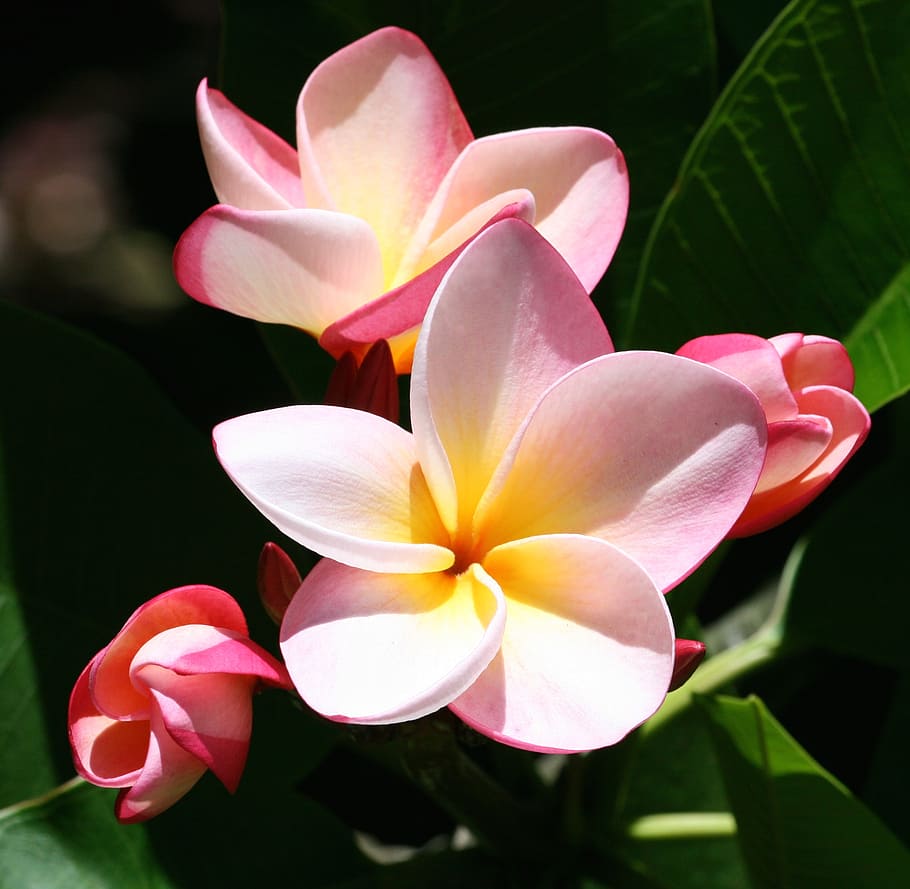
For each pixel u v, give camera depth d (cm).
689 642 59
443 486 59
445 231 63
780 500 60
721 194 67
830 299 67
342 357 61
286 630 57
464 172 63
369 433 59
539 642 58
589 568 58
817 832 63
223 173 61
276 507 57
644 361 59
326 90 63
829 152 67
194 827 66
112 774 59
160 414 69
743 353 60
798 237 67
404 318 60
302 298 61
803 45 66
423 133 64
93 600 68
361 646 58
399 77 64
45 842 65
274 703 67
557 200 63
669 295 68
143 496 68
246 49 69
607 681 58
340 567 58
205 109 61
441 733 63
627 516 59
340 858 67
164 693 58
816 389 61
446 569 60
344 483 58
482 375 60
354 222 60
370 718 56
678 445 59
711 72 69
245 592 68
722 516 59
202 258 60
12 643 67
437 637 58
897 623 69
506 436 60
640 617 58
